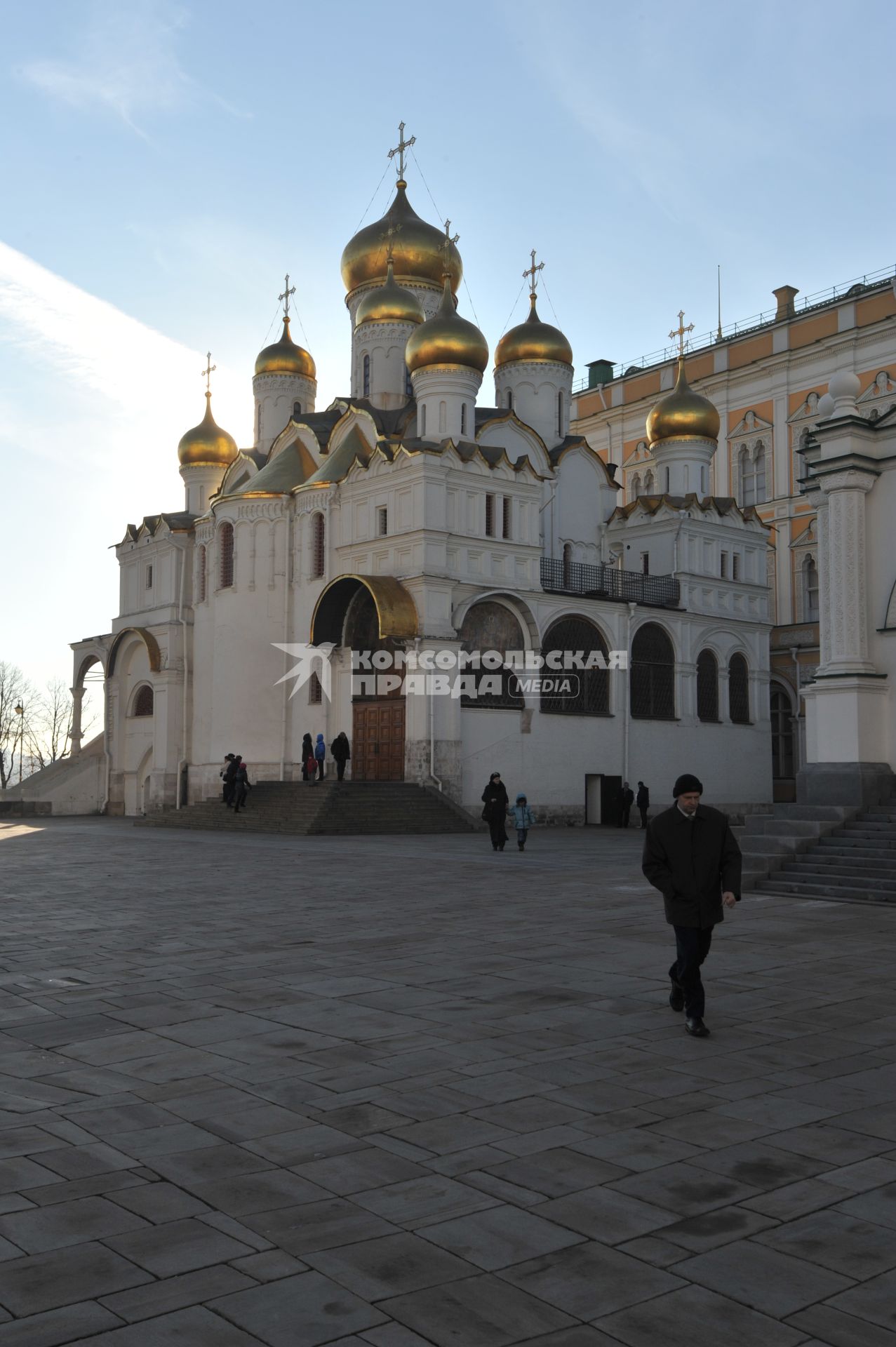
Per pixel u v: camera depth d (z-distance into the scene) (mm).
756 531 49781
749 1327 4418
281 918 15648
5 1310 4520
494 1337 4336
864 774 20109
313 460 46250
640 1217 5410
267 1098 7277
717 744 47062
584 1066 8023
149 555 53594
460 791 38156
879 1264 4961
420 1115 6930
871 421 21234
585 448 47938
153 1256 4984
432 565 38094
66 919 15672
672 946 13078
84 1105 7152
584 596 42688
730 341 56844
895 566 20812
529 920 15266
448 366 41219
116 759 55250
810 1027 9195
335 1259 4957
